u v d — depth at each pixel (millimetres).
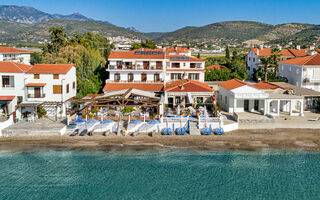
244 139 40875
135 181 31500
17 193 29281
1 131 41344
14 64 50812
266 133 42812
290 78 72688
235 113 47125
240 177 32156
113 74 60938
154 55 63344
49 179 31781
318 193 29156
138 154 36969
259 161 35375
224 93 56219
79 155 36750
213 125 43500
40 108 48531
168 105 55438
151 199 28344
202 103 52719
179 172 33094
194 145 39375
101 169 33719
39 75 49469
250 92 51156
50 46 91938
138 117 46031
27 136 40750
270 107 53688
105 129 43250
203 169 33719
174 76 65438
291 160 35500
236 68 88750
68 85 52500
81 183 31141
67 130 43469
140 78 61000
